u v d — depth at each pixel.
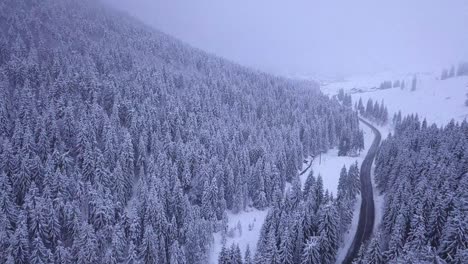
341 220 62.31
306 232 56.91
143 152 76.81
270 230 55.94
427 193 55.88
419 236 46.59
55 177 59.53
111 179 67.31
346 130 123.69
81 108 85.81
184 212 64.44
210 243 61.78
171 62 159.38
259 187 79.50
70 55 119.81
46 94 87.56
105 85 98.25
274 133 108.31
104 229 55.50
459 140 82.62
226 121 107.75
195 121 94.81
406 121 130.75
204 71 166.25
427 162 71.88
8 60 105.75
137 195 67.69
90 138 73.62
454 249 44.19
